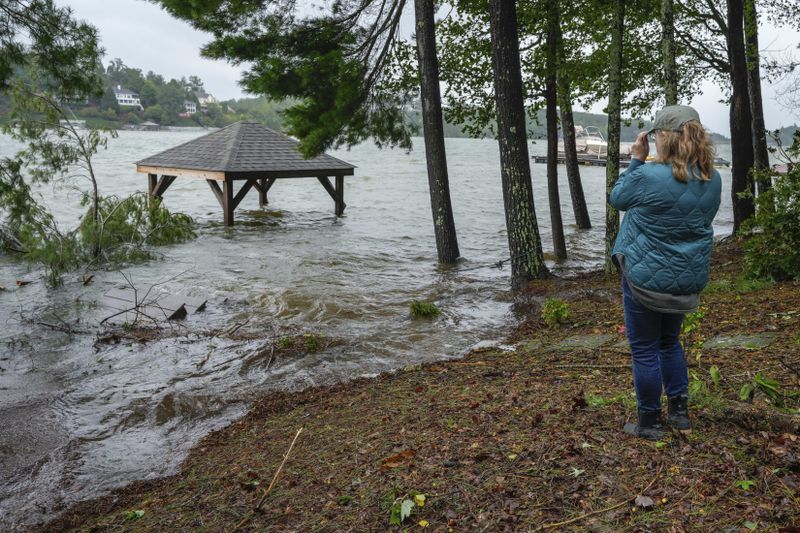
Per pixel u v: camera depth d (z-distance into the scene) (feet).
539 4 48.47
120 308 37.29
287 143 85.05
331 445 16.22
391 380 23.65
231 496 14.28
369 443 15.69
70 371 27.37
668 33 39.65
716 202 11.33
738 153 53.31
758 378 13.19
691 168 11.05
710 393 14.60
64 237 49.98
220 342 30.91
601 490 11.17
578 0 48.62
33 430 21.53
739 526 9.58
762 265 30.22
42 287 44.42
